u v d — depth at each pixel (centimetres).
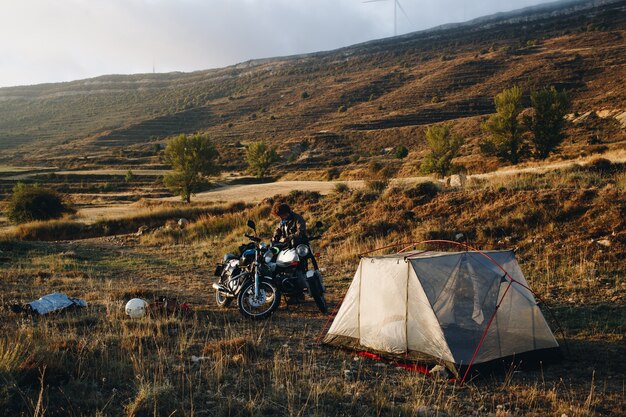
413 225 1488
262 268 810
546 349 577
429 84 17700
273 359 568
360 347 620
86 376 476
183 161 5606
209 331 690
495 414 426
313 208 2023
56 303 790
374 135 12381
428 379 524
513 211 1356
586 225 1195
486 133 9569
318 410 419
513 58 18162
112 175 10056
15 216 4094
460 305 566
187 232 2242
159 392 424
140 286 1120
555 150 5984
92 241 2284
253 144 9138
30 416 377
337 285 1095
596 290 896
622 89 10906
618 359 582
